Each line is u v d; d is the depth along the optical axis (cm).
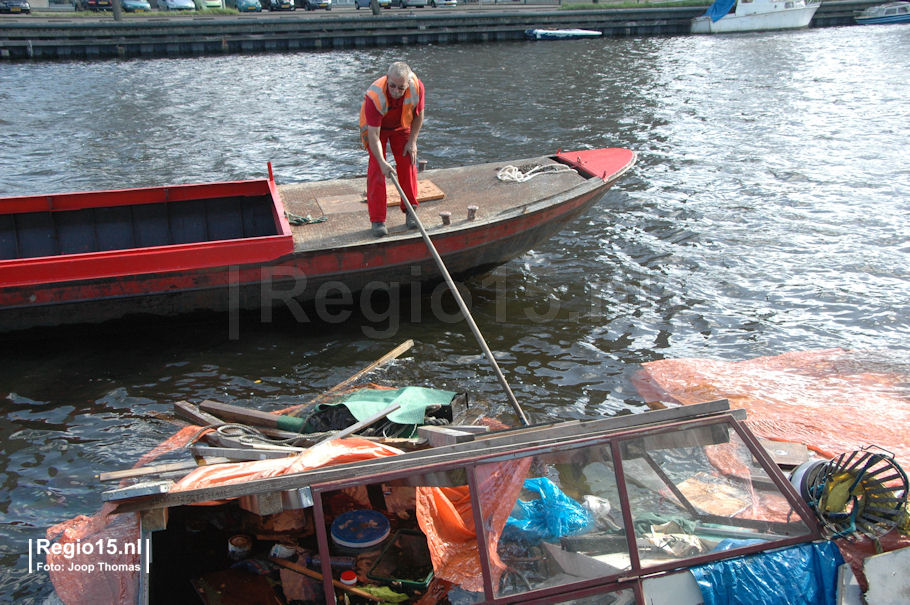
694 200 1252
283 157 1568
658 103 2083
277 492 377
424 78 2552
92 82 2447
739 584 368
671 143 1650
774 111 1941
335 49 3422
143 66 2845
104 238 870
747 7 3891
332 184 988
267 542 474
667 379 709
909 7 4022
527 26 3766
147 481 463
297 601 433
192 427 632
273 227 927
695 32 3975
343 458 446
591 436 402
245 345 792
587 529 388
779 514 390
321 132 1773
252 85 2409
